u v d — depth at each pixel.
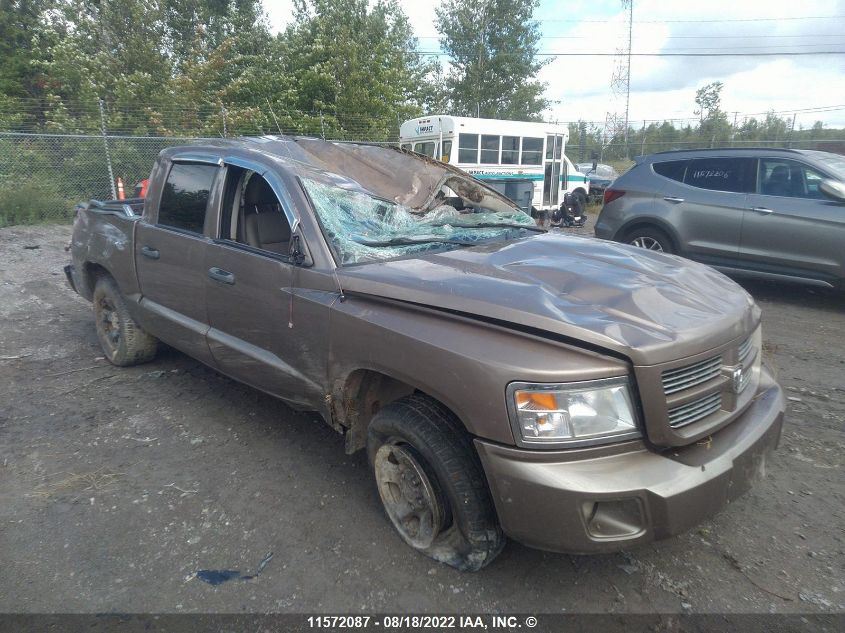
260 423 4.23
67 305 7.30
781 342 5.94
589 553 2.32
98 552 2.91
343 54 19.50
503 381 2.32
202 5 23.92
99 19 20.20
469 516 2.55
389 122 20.16
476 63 31.00
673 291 2.86
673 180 7.94
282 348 3.35
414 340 2.60
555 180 18.28
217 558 2.87
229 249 3.64
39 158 14.68
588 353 2.34
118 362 5.16
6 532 3.06
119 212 4.91
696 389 2.47
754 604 2.59
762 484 3.48
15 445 3.92
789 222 6.91
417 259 3.25
